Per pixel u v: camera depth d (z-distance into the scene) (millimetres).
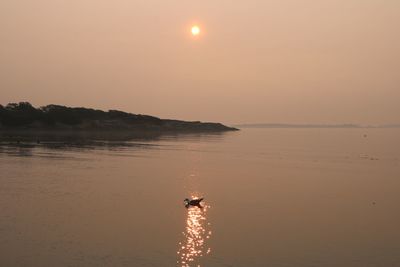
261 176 57781
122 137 153125
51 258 24672
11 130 147125
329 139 190625
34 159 69812
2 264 23688
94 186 46500
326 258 25578
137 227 31016
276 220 33844
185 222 32656
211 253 26047
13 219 32219
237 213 35875
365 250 27078
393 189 48938
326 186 50406
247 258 25344
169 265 24062
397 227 32375
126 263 24188
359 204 40469
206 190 46125
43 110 169500
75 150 88750
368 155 95750
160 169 62594
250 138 190125
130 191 44281
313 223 33188
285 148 118750
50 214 33938
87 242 27469
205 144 130125
